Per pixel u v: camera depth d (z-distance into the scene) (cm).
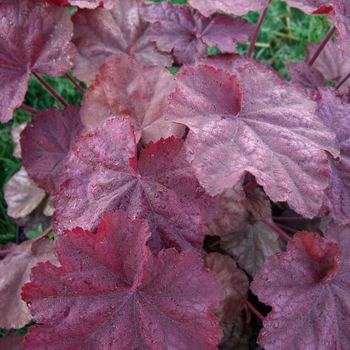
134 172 21
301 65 31
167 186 22
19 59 27
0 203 42
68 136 30
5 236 40
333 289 24
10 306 27
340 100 26
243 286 29
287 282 23
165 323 20
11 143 45
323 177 21
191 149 20
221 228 26
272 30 54
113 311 20
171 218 21
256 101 23
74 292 20
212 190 19
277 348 22
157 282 20
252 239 31
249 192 30
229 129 22
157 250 21
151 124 24
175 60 31
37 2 26
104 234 19
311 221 34
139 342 20
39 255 28
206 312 20
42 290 19
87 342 20
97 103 25
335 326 24
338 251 22
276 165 21
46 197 37
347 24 25
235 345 31
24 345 19
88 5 26
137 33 31
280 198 20
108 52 30
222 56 29
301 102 23
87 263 20
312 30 52
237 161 21
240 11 27
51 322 19
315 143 22
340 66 36
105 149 22
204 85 22
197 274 20
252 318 34
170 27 31
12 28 26
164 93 24
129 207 21
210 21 31
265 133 22
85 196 21
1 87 27
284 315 23
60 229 21
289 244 23
